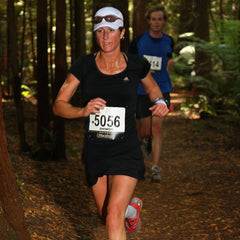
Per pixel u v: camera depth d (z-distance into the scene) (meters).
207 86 13.16
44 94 8.27
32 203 5.60
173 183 7.79
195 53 13.93
